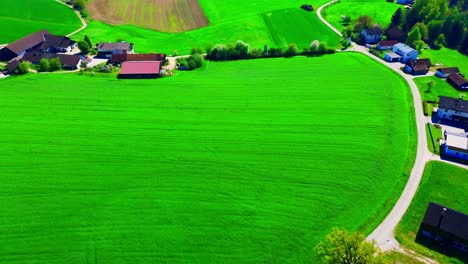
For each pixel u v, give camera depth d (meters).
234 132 87.94
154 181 71.62
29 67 122.56
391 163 76.56
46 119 92.56
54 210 64.81
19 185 70.50
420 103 102.25
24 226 61.53
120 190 69.25
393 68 126.94
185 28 169.62
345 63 130.12
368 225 61.53
